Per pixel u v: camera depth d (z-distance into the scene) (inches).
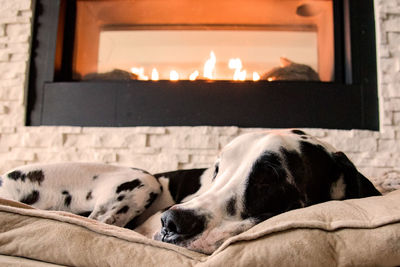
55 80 118.1
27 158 113.6
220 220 51.9
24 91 116.0
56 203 81.8
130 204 79.6
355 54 110.7
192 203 52.9
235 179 56.6
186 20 128.6
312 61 125.0
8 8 119.1
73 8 123.6
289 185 57.3
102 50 128.0
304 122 108.0
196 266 37.7
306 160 60.0
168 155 109.2
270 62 126.0
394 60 109.2
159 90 112.1
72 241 42.3
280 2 123.5
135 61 127.9
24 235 44.3
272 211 55.4
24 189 82.7
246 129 108.0
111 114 112.9
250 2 125.0
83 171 83.4
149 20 129.2
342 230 38.0
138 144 110.4
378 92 109.0
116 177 82.4
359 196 61.6
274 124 108.4
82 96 114.2
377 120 108.1
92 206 81.0
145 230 76.6
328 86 108.6
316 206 43.1
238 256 37.2
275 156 57.9
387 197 44.4
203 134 108.7
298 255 36.0
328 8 119.6
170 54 128.0
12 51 117.6
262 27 127.0
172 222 50.3
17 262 41.1
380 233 36.4
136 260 39.8
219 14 127.2
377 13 111.0
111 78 124.0
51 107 115.4
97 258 40.8
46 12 119.5
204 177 85.4
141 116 112.0
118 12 129.0
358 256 36.0
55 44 117.9
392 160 104.7
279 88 109.1
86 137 112.3
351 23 112.0
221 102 110.2
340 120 107.9
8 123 115.5
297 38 125.9
